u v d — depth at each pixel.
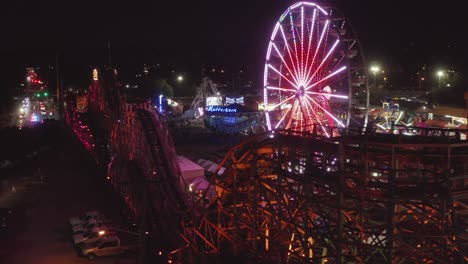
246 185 32.06
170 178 49.91
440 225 23.69
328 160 28.20
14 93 161.50
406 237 23.66
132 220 51.88
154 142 54.88
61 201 62.56
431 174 25.53
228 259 32.06
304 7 51.22
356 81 50.00
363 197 23.58
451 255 23.33
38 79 188.50
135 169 58.81
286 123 53.72
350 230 24.67
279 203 28.39
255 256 30.25
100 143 88.38
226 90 168.50
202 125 115.25
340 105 52.47
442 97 91.69
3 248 46.22
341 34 48.16
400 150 24.42
